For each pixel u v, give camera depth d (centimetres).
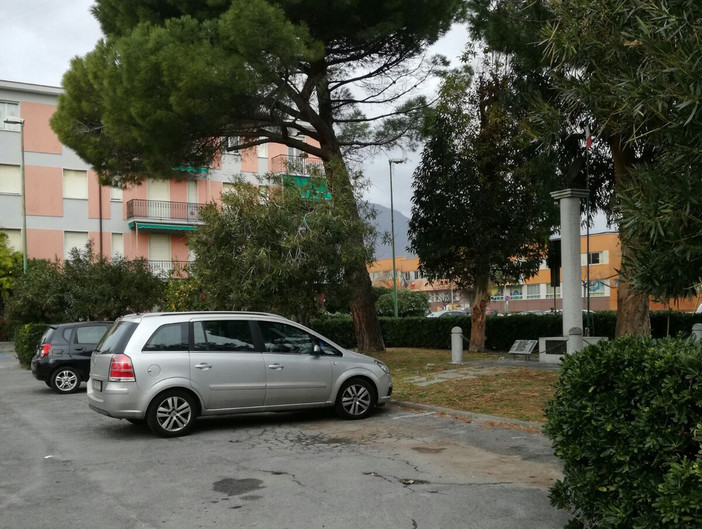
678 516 340
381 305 4694
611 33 564
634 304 1504
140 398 852
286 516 523
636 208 436
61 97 1733
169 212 3709
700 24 415
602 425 400
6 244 3297
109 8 1683
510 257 2039
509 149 1864
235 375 902
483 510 530
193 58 1362
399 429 892
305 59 1433
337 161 1460
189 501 569
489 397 1094
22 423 1020
